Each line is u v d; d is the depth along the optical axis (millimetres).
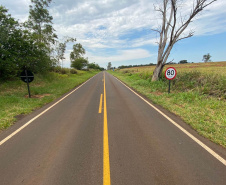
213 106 5961
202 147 3258
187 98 7250
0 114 5422
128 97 8773
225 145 3273
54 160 2852
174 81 11062
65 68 31594
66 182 2291
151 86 11695
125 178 2355
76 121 4949
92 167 2631
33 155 3029
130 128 4312
